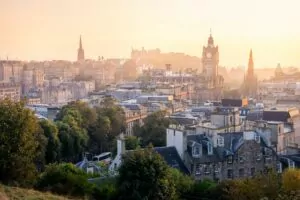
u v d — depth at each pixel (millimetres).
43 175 125312
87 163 185750
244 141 174375
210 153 168375
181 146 165125
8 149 111562
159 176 114312
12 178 112562
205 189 131750
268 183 121875
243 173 173250
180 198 129625
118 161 170375
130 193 112938
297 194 106062
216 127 196000
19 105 118875
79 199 111125
